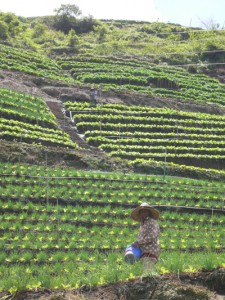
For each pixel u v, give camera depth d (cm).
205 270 1689
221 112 7706
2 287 1700
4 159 4525
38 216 3491
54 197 3794
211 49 11144
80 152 5141
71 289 1662
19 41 10775
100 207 3759
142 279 1616
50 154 4822
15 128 5303
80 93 7088
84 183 4150
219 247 3170
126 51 10850
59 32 12312
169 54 10775
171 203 3919
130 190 4128
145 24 14712
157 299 1536
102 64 9300
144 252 1745
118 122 6259
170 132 6166
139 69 9262
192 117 6750
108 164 4900
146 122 6341
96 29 12731
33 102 6425
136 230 3397
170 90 8325
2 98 6109
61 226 3325
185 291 1532
